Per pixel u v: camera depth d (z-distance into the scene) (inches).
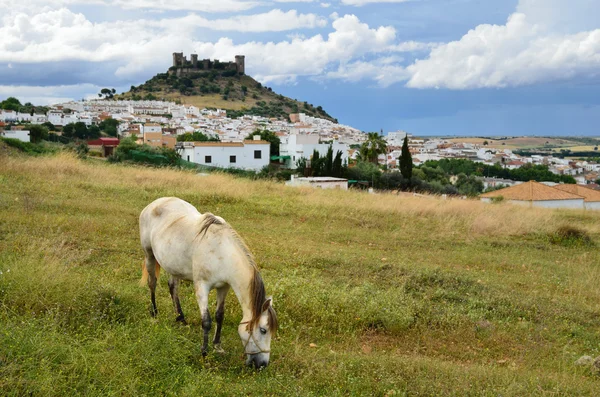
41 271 276.7
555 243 607.2
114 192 632.4
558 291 406.0
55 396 184.9
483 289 383.9
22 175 655.8
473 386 230.4
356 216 640.4
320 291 330.0
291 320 294.8
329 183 1438.2
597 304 380.2
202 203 629.0
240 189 732.0
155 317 270.2
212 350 240.7
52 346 206.2
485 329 314.8
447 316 324.5
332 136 6067.9
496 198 1425.9
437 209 706.2
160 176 764.0
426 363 253.1
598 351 295.4
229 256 228.1
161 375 209.0
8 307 248.5
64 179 671.8
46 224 429.1
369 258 445.4
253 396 202.5
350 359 248.2
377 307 317.1
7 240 375.2
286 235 515.8
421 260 466.0
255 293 222.8
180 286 328.8
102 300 273.1
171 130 4207.7
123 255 382.3
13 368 188.1
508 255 521.0
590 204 1517.0
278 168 2397.9
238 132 4798.2
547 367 271.9
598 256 553.0
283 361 237.9
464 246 545.0
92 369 197.5
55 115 5226.4
